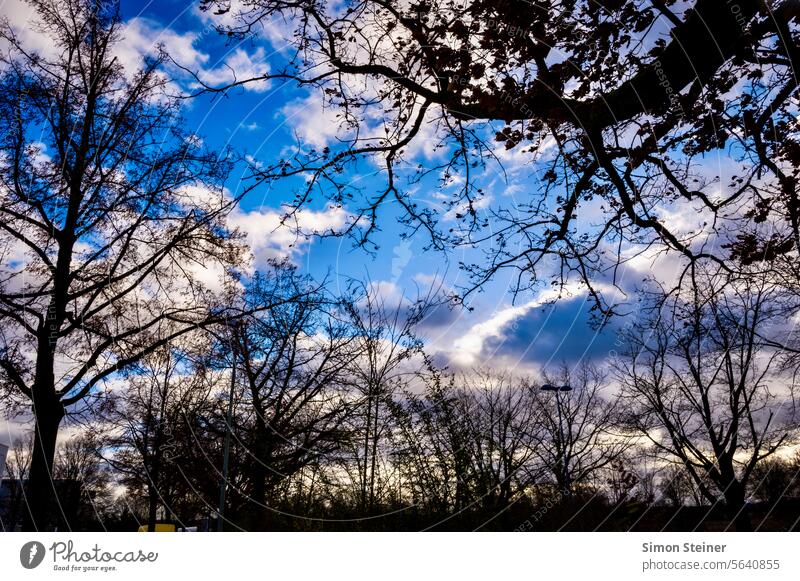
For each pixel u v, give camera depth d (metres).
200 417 17.83
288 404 18.09
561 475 15.62
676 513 13.84
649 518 13.97
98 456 18.66
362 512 13.46
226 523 15.50
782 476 13.88
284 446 17.44
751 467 13.77
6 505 11.33
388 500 13.79
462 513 13.51
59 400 10.96
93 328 11.91
